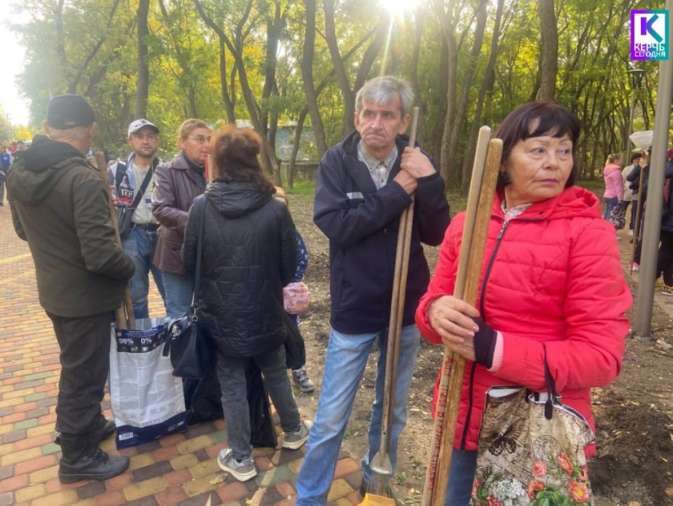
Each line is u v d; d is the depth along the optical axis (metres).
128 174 3.72
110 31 15.87
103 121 19.73
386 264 2.08
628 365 3.90
